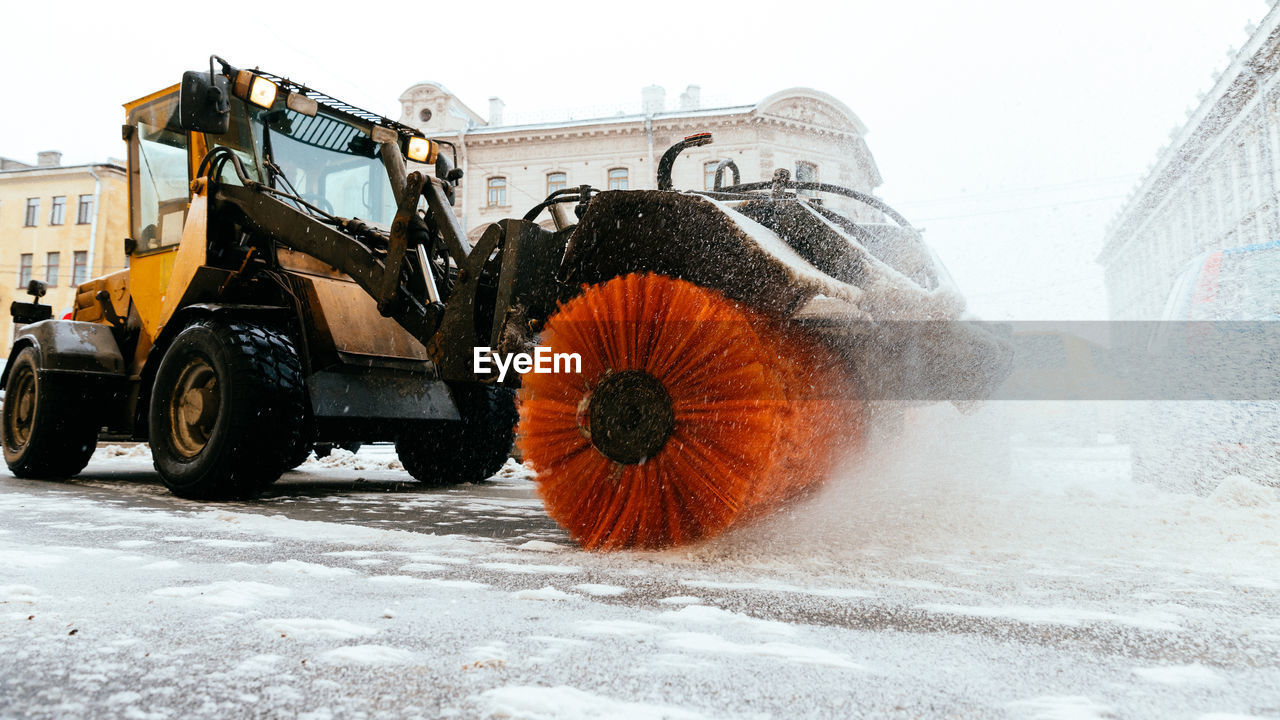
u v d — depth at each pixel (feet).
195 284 14.60
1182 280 15.60
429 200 11.76
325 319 13.82
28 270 119.85
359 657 4.35
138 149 17.94
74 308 20.54
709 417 8.07
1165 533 9.65
